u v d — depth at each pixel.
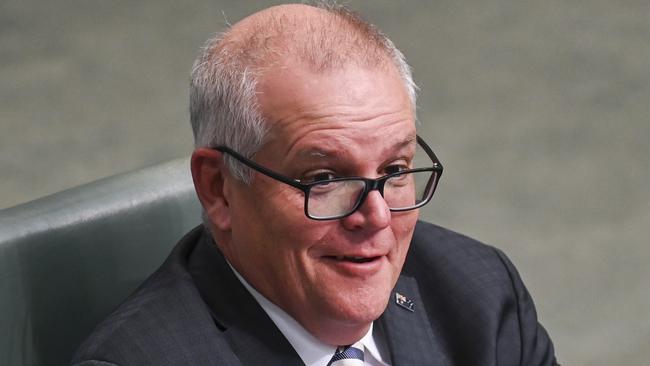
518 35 14.58
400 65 4.26
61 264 4.69
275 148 4.05
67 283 4.72
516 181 11.54
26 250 4.57
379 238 4.11
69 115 12.80
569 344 9.23
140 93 13.27
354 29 4.19
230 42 4.23
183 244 4.79
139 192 5.02
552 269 10.19
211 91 4.19
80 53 14.16
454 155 11.98
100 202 4.88
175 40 14.44
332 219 4.05
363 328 4.43
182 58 14.01
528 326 5.16
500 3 15.45
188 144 12.24
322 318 4.30
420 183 4.30
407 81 4.29
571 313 9.62
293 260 4.16
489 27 14.79
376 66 4.08
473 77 13.58
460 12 15.18
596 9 15.27
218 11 15.16
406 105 4.14
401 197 4.18
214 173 4.30
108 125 12.62
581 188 11.42
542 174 11.66
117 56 14.09
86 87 13.39
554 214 10.98
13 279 4.52
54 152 12.11
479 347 4.91
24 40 14.49
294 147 4.00
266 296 4.46
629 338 9.30
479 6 15.35
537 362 5.12
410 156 4.17
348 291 4.15
